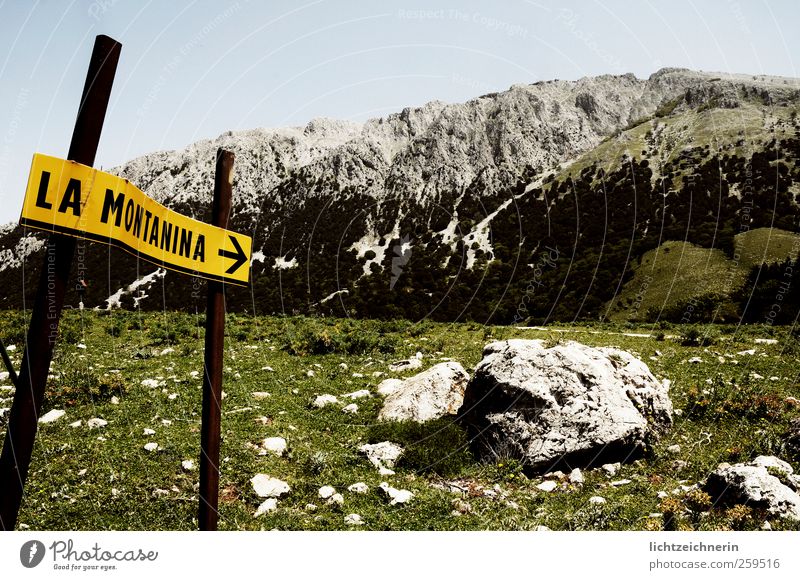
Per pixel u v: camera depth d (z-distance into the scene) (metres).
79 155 3.87
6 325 19.27
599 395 10.14
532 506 8.37
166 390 12.80
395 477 9.23
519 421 10.04
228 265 5.05
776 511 7.51
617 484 9.11
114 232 3.90
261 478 8.52
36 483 8.17
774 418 11.70
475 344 21.78
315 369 16.19
